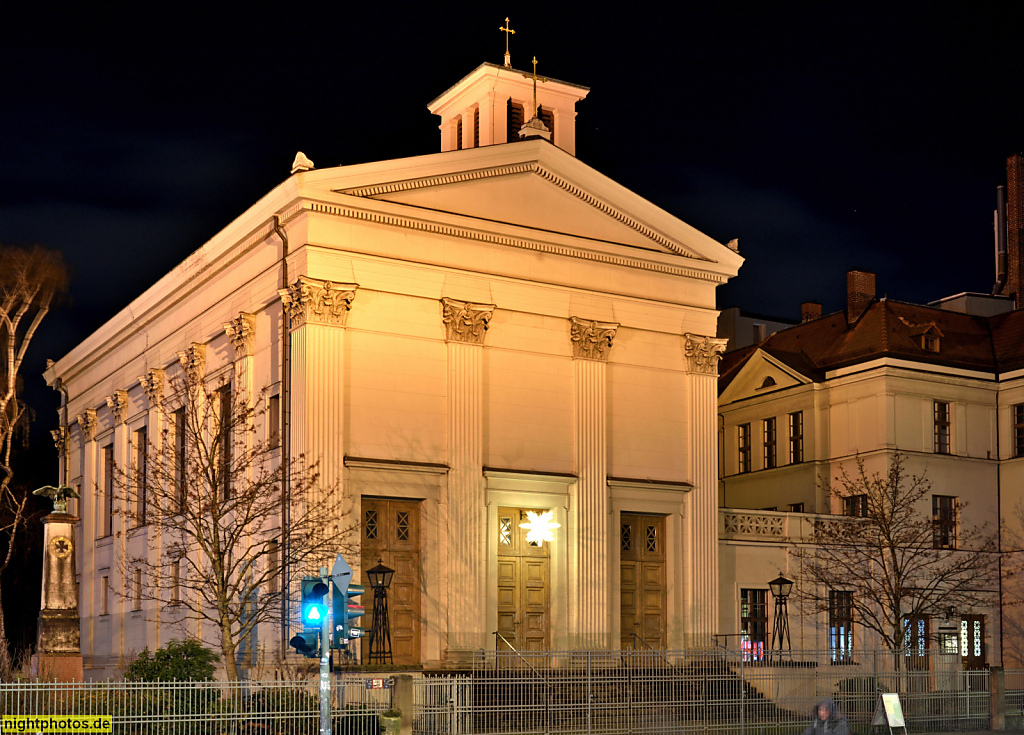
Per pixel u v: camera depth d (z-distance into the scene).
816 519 42.25
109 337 47.59
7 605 57.53
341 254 34.03
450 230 35.78
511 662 35.19
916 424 44.88
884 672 34.03
